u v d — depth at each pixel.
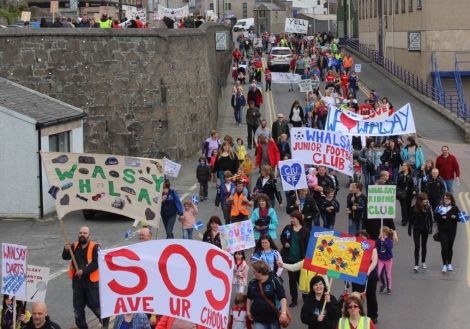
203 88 45.41
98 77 37.69
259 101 50.62
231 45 83.50
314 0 163.00
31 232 27.45
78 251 16.75
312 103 46.31
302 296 18.73
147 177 15.69
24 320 14.20
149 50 39.03
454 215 21.62
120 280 11.89
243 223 17.73
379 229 21.41
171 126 40.44
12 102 30.44
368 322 12.85
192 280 11.88
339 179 35.72
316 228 15.66
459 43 63.50
